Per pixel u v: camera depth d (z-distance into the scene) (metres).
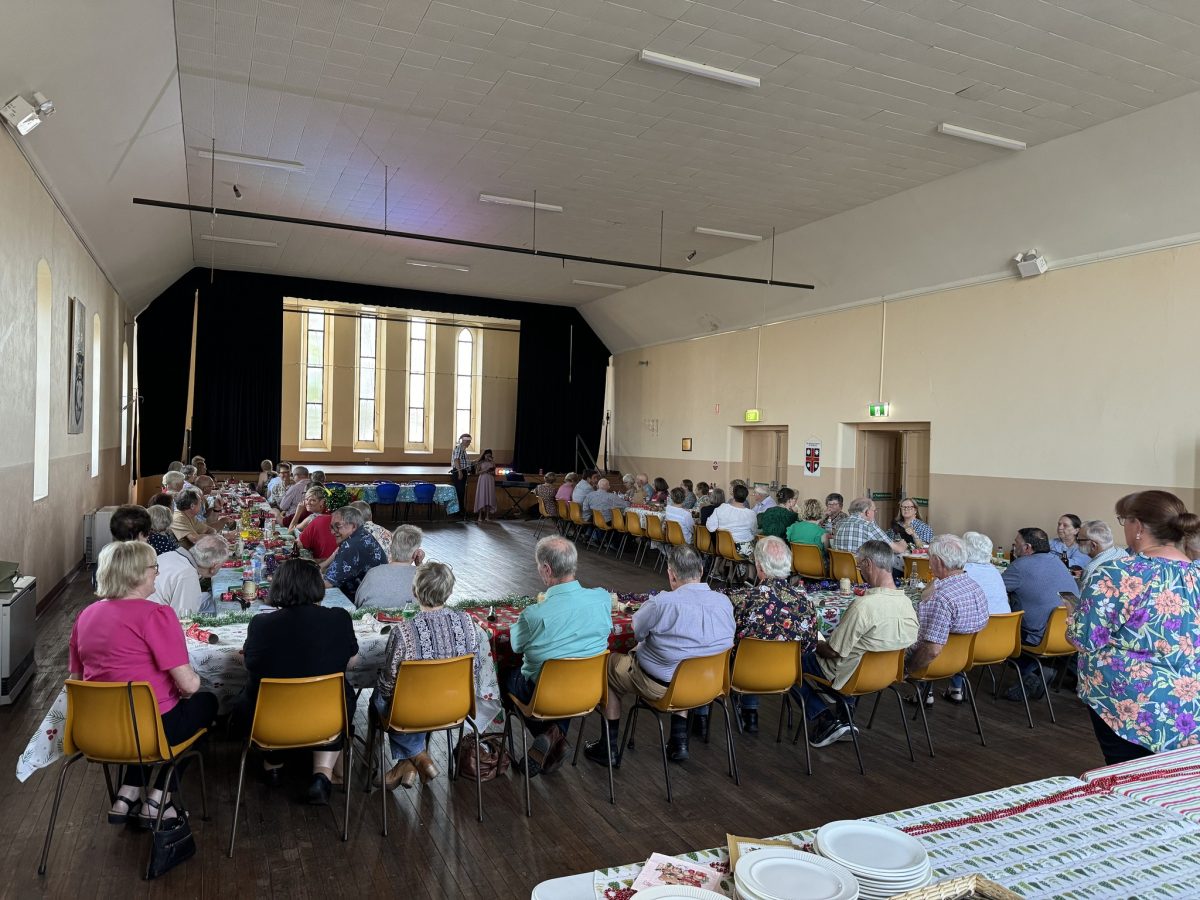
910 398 9.33
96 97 5.38
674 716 3.89
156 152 7.17
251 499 9.97
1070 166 6.87
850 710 3.86
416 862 2.87
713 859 1.25
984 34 5.14
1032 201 7.40
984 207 7.82
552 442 17.11
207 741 3.95
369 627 3.62
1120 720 2.24
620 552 10.88
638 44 5.47
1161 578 2.20
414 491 14.31
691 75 5.89
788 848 1.19
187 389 14.34
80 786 3.42
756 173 8.00
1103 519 7.20
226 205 9.64
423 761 3.32
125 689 2.62
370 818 3.21
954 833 1.34
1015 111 6.25
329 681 2.92
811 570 7.14
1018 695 5.00
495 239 11.11
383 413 18.33
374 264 13.20
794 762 3.93
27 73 4.48
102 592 2.73
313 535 5.88
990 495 8.31
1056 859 1.24
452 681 3.13
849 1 4.82
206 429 14.46
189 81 6.20
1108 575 2.28
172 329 14.09
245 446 14.61
